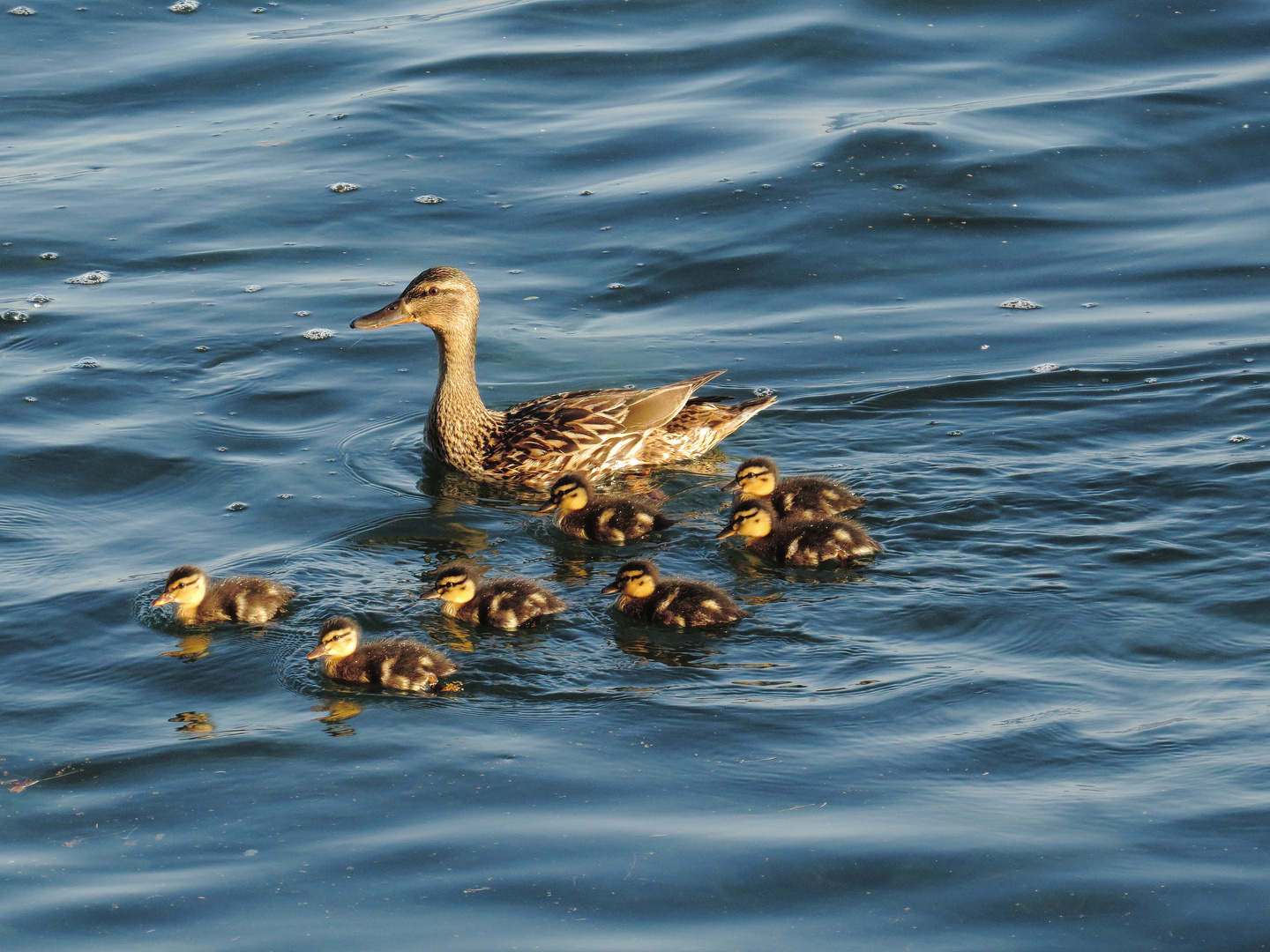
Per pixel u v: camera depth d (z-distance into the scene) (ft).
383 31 90.58
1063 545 43.80
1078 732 34.22
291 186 72.74
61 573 42.98
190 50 87.51
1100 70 82.48
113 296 63.00
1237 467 47.93
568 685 37.22
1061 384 54.95
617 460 50.80
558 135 77.56
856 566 43.16
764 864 29.73
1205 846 29.99
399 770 33.35
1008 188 71.15
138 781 33.09
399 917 28.40
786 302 63.05
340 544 45.42
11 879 29.68
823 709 35.55
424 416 54.75
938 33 86.89
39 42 88.02
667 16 90.84
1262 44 84.28
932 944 27.55
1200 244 66.54
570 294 63.87
